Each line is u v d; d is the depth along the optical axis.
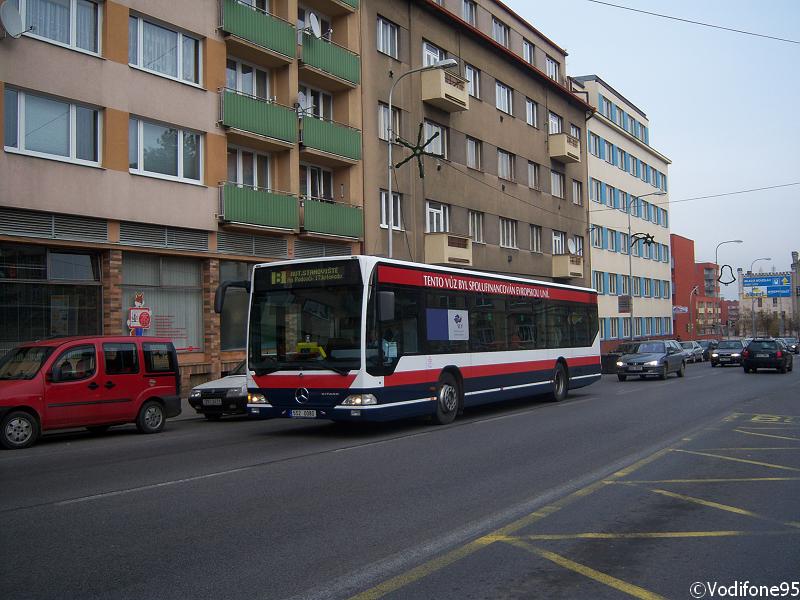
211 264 20.89
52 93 16.98
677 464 9.78
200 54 20.91
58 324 17.33
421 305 13.78
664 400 19.81
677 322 78.88
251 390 12.91
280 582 5.04
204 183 20.75
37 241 16.66
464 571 5.29
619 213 55.09
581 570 5.32
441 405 14.29
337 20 26.91
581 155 46.66
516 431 13.30
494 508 7.24
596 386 26.22
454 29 32.62
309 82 25.69
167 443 12.39
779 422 14.57
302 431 13.86
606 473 9.13
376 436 12.80
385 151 27.84
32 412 12.09
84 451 11.52
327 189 26.52
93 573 5.24
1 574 5.23
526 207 38.78
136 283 19.19
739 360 42.00
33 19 16.84
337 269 12.45
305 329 12.59
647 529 6.48
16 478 8.99
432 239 29.84
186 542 6.02
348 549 5.83
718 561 5.54
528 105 40.22
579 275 42.66
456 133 32.53
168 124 19.81
